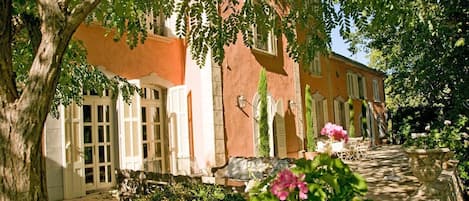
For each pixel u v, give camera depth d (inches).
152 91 459.8
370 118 1039.0
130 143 398.6
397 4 197.2
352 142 628.4
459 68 440.8
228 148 464.4
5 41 127.6
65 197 346.9
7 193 120.3
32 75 124.1
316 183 104.1
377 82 1151.6
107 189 389.1
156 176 310.0
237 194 231.8
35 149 125.7
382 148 869.2
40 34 158.2
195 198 229.9
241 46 513.7
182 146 462.0
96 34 385.7
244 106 505.7
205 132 454.6
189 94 475.5
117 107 404.2
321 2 234.7
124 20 249.1
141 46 433.4
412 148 284.8
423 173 265.4
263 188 113.4
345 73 925.8
